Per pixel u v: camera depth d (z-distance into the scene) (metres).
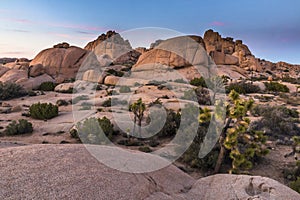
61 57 36.00
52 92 26.12
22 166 3.37
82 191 2.97
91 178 3.28
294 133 11.30
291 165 7.70
